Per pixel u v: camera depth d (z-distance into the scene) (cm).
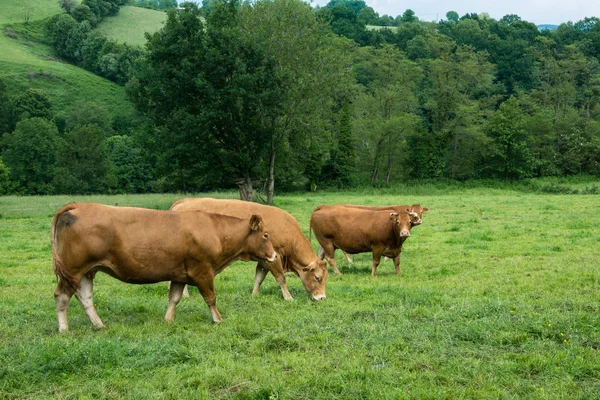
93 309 792
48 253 1673
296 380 579
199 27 3250
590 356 646
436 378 590
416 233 2031
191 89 3212
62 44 12050
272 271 1001
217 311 838
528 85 9956
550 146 6862
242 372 605
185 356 656
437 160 6669
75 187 6041
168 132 3272
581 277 1124
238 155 3353
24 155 6488
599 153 6731
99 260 761
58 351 635
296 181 5962
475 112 6775
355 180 6450
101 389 558
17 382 573
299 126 3609
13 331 761
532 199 3950
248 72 3250
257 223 875
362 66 8681
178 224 800
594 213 2583
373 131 6359
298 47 3450
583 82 8644
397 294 1008
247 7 3509
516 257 1440
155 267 787
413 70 7525
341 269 1362
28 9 13625
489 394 549
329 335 728
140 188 6856
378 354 659
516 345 698
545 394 548
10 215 2842
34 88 9631
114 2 14150
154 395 546
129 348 665
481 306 866
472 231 2050
